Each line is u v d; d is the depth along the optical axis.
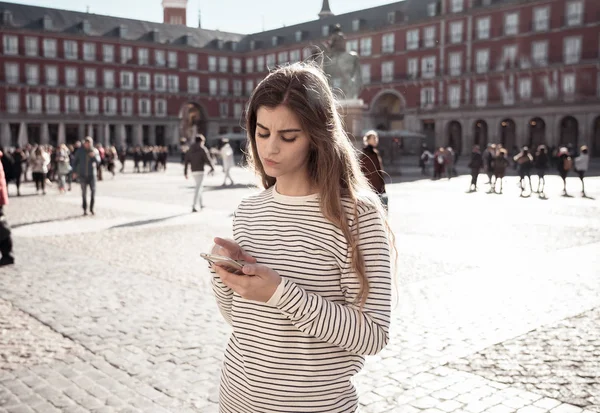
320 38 68.25
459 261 8.48
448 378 4.33
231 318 1.87
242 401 1.74
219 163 47.69
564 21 47.88
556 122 47.91
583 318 5.70
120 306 6.30
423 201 17.36
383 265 1.68
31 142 64.75
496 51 52.31
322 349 1.66
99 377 4.42
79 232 11.57
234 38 79.69
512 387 4.14
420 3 60.12
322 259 1.68
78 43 65.38
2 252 8.48
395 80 59.94
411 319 5.75
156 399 4.04
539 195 19.05
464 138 54.16
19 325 5.65
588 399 3.93
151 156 38.19
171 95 72.00
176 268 8.20
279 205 1.76
